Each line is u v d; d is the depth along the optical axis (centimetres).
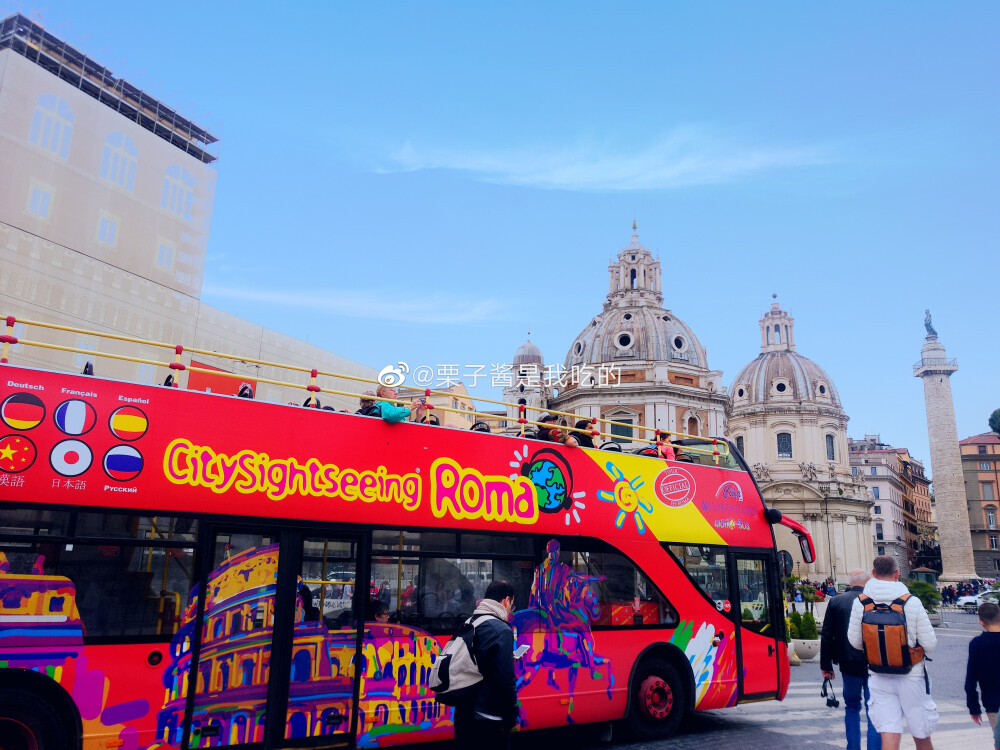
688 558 1060
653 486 1047
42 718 606
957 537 7762
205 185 2528
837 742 997
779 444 8988
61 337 1978
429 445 845
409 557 805
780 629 1153
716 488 1132
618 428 6500
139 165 2288
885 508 10844
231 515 704
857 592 848
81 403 655
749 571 1145
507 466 901
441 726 795
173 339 2334
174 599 668
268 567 724
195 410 710
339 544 767
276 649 710
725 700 1060
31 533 613
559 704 885
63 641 614
